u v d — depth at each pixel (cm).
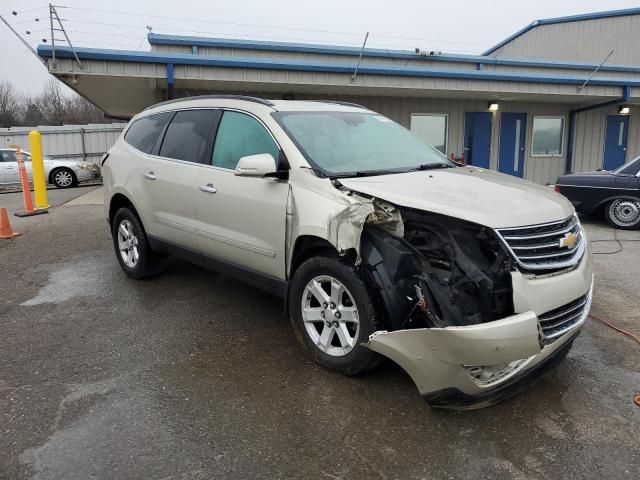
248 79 1104
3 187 1725
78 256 671
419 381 281
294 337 406
